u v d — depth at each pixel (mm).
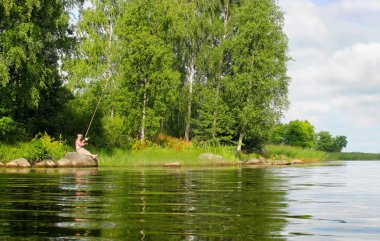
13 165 25969
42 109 33438
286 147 58219
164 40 45969
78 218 5480
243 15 48781
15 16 28922
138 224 5051
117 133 37625
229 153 44875
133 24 41938
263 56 47188
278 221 5363
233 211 6230
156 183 12188
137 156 35312
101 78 43750
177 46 49906
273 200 7844
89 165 28203
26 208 6453
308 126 78500
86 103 39312
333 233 4637
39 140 29547
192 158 39875
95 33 46906
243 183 12641
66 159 27484
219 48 49375
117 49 45031
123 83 42062
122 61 42094
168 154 39156
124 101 41344
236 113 48562
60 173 18531
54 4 30672
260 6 48719
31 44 28047
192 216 5719
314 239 4316
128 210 6273
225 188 10602
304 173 20406
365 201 7945
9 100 29438
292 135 77875
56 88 34188
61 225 4961
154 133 42156
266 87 46781
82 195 8484
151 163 33562
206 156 40938
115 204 7008
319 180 14766
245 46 48344
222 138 47906
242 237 4352
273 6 49250
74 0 32906
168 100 43031
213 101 48500
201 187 10867
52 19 30828
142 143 39312
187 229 4750
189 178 15047
